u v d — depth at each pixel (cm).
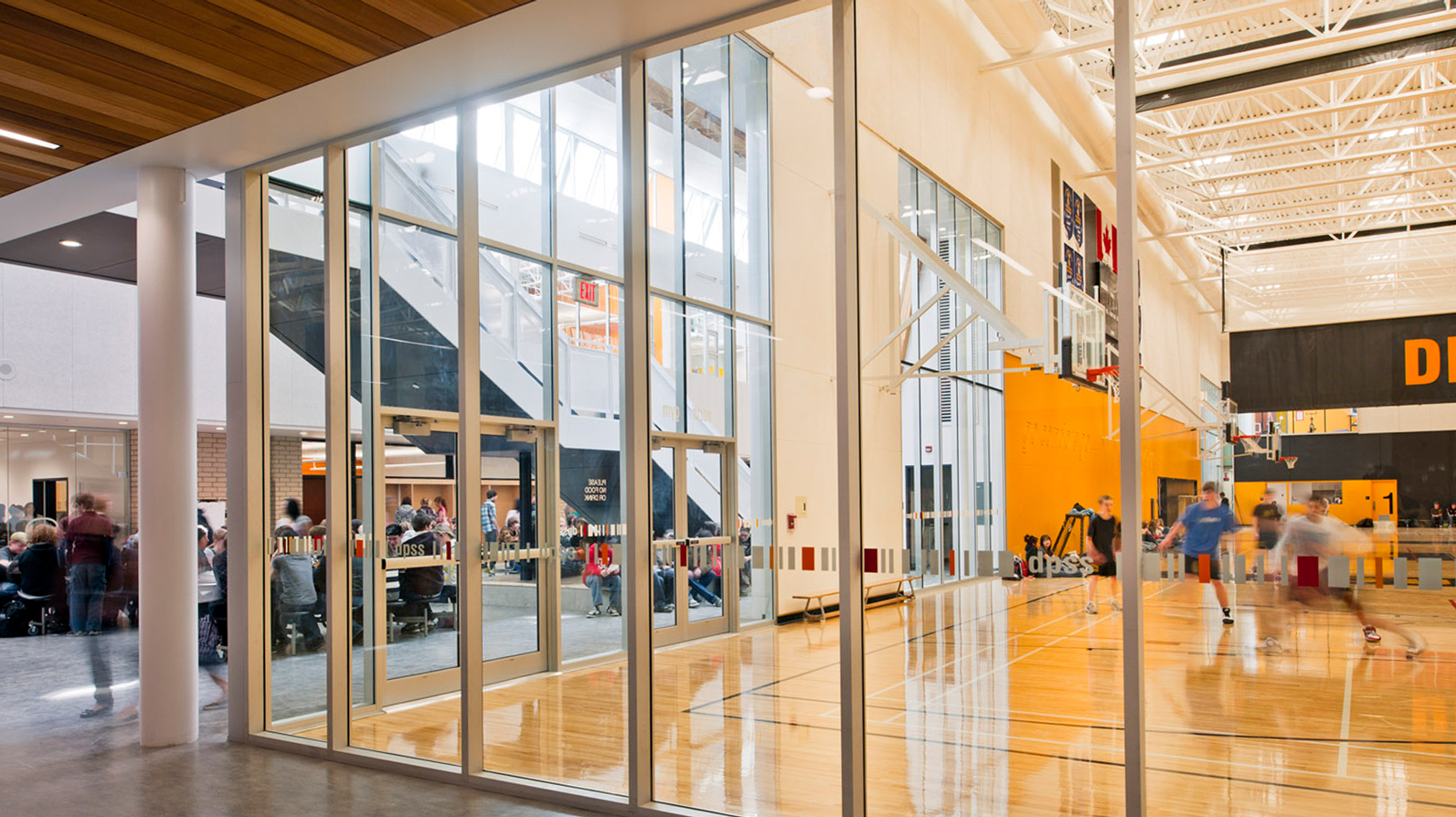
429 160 571
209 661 739
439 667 512
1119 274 334
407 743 513
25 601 1051
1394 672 294
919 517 373
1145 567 330
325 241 545
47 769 507
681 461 430
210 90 467
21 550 1080
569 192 542
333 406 541
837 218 385
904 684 371
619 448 506
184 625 564
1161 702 325
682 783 418
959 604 361
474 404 486
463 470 481
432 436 550
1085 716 338
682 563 426
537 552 514
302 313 559
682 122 435
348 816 423
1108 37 345
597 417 516
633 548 434
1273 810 308
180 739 558
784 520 398
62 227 877
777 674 398
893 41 382
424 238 568
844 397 381
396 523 531
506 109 564
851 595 375
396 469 543
